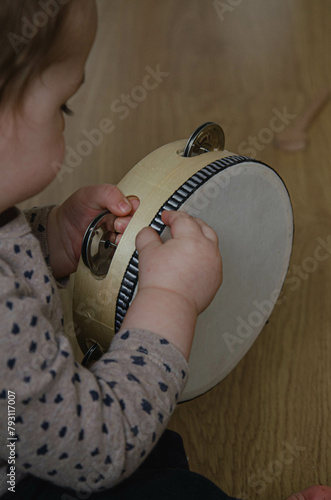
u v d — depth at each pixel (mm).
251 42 1677
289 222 879
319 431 917
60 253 828
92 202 771
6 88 491
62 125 554
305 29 1714
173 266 612
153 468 734
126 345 581
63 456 530
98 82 1560
